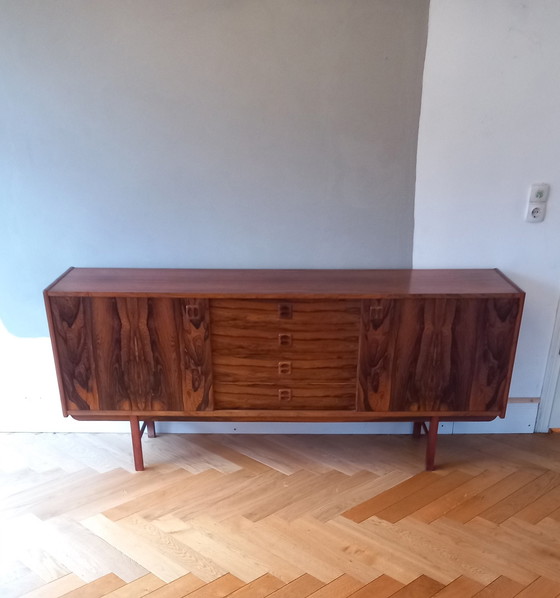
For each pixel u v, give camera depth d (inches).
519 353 103.5
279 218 96.7
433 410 92.1
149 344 88.3
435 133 91.8
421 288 87.4
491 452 102.3
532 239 97.5
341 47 87.4
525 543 80.8
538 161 93.0
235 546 80.5
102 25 86.4
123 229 97.4
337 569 76.5
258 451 102.9
